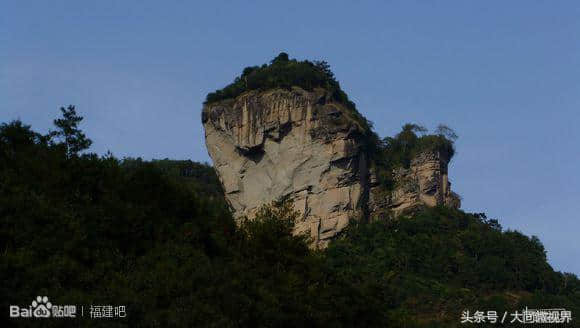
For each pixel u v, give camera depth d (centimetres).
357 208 17925
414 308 14900
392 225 17562
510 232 18212
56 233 6562
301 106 18212
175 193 7869
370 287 8206
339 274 8269
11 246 6328
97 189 7544
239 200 18225
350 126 18125
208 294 6412
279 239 7719
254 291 6725
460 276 16238
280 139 18162
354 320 7681
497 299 14962
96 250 6688
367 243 16975
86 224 6931
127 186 7731
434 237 17225
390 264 16200
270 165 18162
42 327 5641
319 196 17800
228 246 7669
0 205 6538
